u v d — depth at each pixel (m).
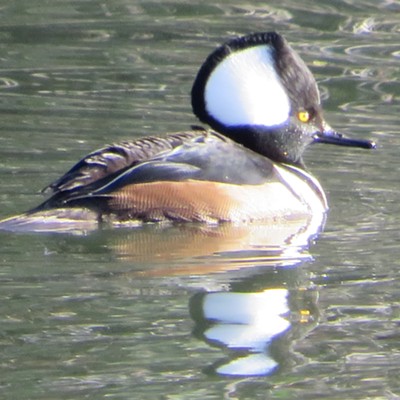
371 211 12.65
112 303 9.66
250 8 20.69
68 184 11.59
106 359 8.62
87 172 11.66
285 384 8.39
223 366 8.61
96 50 18.48
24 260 10.63
